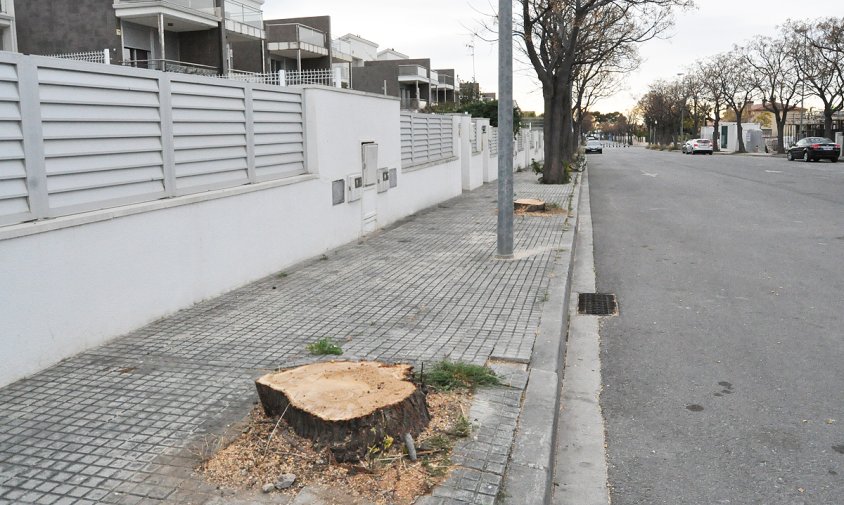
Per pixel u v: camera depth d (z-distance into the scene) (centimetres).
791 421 457
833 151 3822
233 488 328
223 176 762
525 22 2072
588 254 1084
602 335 661
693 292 820
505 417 411
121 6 2520
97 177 570
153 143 639
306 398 369
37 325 498
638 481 384
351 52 6731
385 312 663
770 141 6397
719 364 570
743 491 371
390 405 360
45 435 389
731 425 454
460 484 331
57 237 516
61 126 528
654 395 509
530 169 3194
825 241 1139
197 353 538
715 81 6675
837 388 512
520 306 680
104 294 566
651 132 11931
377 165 1223
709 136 8625
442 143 1788
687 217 1484
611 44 2756
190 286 687
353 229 1118
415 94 6394
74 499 320
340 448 345
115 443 377
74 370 501
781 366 562
